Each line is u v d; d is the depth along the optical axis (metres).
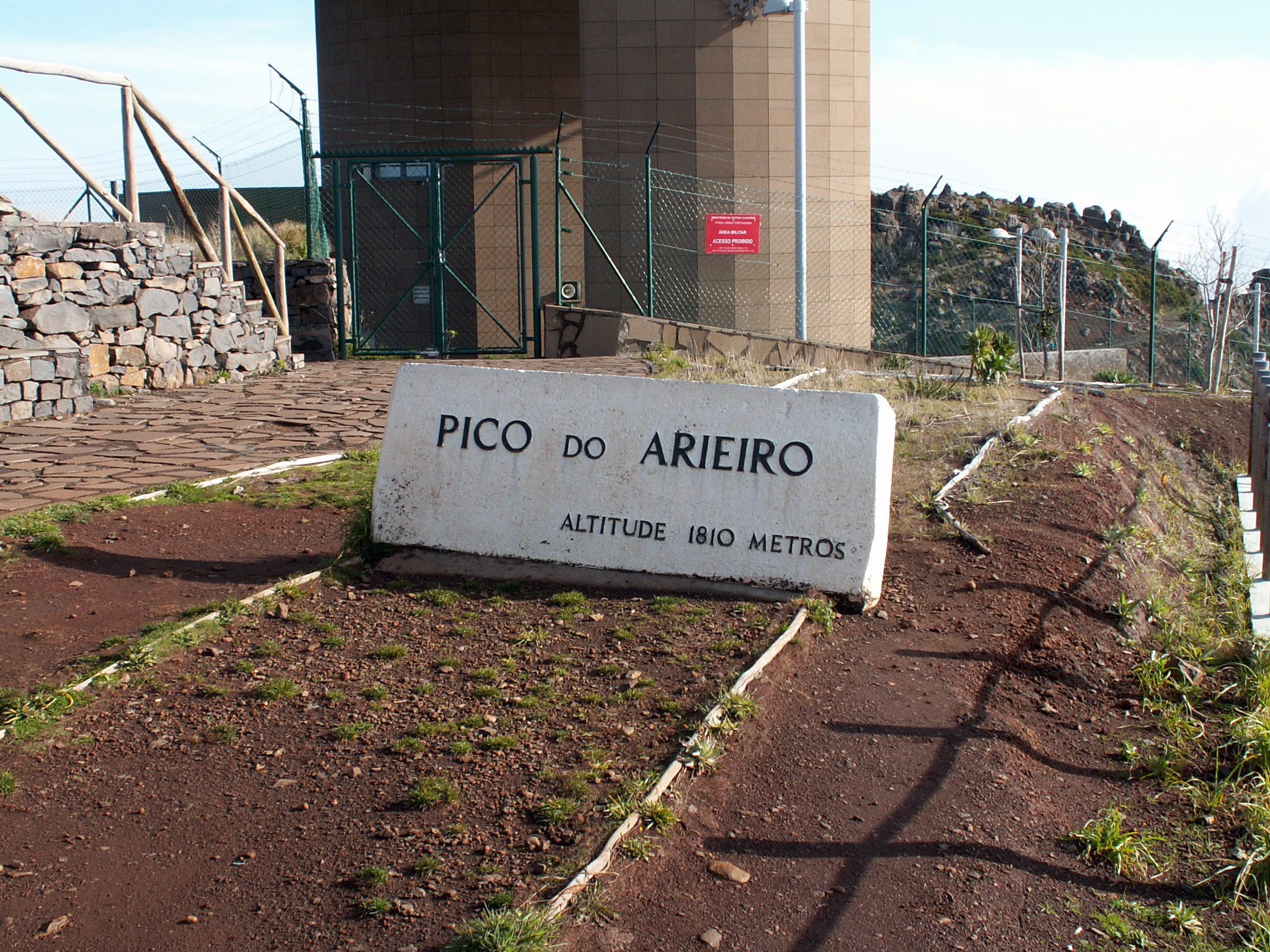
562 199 26.52
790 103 24.05
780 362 17.44
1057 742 4.92
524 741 4.43
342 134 27.86
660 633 5.43
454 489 6.45
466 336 26.45
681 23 23.58
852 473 5.88
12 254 10.86
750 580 5.95
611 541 6.18
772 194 24.20
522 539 6.32
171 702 4.77
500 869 3.62
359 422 10.64
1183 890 3.93
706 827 3.99
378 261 26.61
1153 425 14.59
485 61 26.44
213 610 5.65
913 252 33.09
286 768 4.26
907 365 16.62
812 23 23.97
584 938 3.35
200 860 3.71
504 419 6.42
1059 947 3.55
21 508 7.27
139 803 4.04
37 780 4.17
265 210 27.94
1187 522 10.61
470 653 5.27
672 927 3.46
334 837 3.82
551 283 25.47
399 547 6.51
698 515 6.06
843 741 4.61
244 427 10.34
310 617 5.66
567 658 5.20
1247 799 4.48
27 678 4.88
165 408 11.30
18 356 10.30
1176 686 5.55
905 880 3.79
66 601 5.77
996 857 3.96
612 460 6.23
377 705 4.74
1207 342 26.03
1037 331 23.34
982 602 6.09
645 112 23.75
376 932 3.34
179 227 24.67
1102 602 6.46
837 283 24.78
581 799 4.00
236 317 14.02
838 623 5.73
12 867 3.66
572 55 26.72
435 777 4.16
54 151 11.74
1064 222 37.28
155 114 13.16
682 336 17.00
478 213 26.20
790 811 4.12
